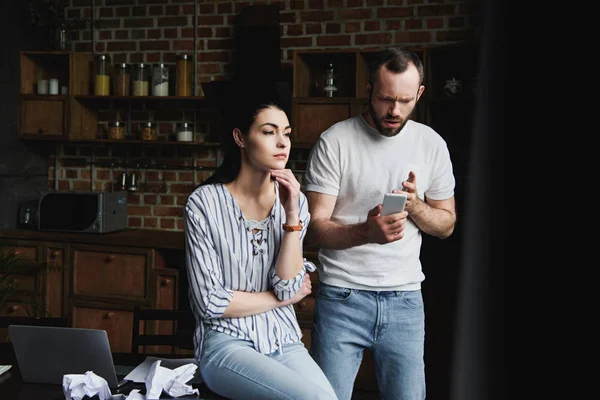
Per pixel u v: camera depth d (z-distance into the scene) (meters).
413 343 1.99
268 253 1.69
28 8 4.44
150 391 1.46
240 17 4.20
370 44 4.04
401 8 3.97
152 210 4.51
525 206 0.28
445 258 3.07
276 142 1.63
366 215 2.01
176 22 4.41
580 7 0.26
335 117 3.86
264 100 1.64
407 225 1.98
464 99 3.44
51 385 1.63
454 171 3.34
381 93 1.83
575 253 0.26
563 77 0.27
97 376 1.50
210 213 1.66
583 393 0.26
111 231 4.20
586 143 0.26
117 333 3.97
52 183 4.68
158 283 3.90
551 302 0.27
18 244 4.12
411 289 2.00
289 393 1.42
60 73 4.59
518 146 0.28
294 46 4.19
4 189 4.34
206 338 1.62
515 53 0.28
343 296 1.97
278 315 1.70
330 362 1.99
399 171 1.97
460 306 0.30
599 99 0.26
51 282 4.09
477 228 0.29
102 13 4.54
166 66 4.44
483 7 0.30
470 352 0.29
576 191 0.27
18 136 4.40
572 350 0.27
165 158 4.48
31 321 2.17
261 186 1.69
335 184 2.00
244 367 1.50
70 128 4.34
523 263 0.28
